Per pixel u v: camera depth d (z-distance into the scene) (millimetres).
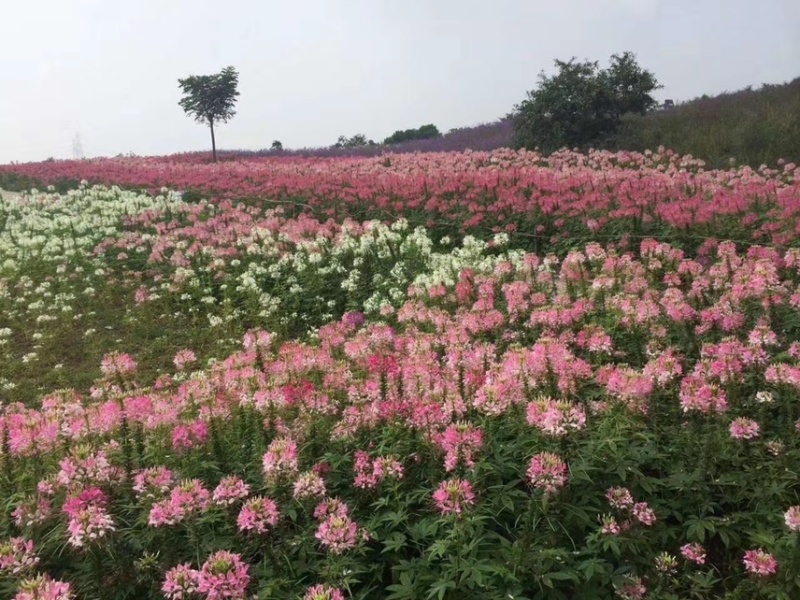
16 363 9523
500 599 3207
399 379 4898
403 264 10969
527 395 4602
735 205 10039
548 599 3361
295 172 20219
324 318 10422
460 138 29953
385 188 15117
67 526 3717
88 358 9836
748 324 6094
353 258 11781
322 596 2986
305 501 3715
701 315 6027
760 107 22391
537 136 22125
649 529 3883
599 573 3508
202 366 9016
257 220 14898
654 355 5559
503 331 6773
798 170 15031
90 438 4727
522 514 3678
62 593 3080
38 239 14352
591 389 4930
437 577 3320
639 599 3404
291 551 3561
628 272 7672
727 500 4012
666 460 4246
